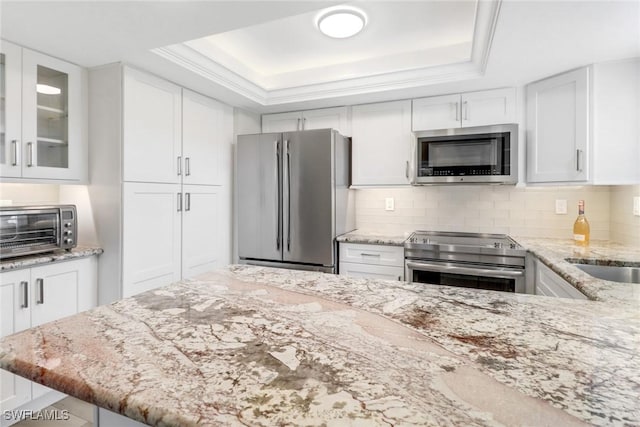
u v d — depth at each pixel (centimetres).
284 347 69
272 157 284
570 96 222
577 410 49
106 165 216
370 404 50
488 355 66
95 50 196
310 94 287
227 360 64
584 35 176
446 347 70
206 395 53
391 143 289
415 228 313
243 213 295
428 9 204
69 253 201
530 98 247
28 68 191
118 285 213
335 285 118
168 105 244
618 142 206
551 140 233
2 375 173
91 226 221
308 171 273
